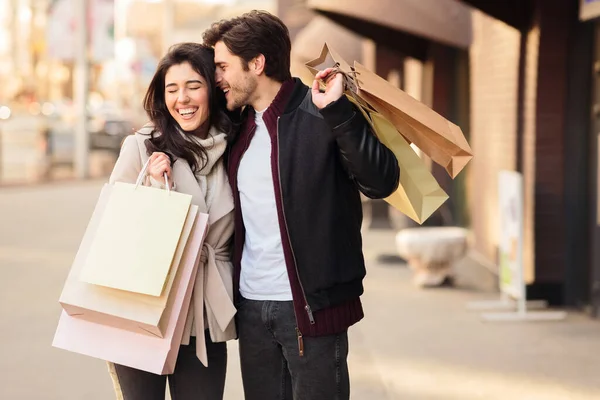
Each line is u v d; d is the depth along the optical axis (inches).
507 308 336.8
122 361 144.6
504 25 362.9
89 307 142.0
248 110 153.3
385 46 539.5
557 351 274.4
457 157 138.6
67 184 930.7
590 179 323.9
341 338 148.1
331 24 680.4
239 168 150.5
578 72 327.6
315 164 142.6
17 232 565.3
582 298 331.6
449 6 434.6
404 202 144.8
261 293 148.3
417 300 359.3
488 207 411.5
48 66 2479.1
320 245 143.1
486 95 414.0
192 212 143.9
